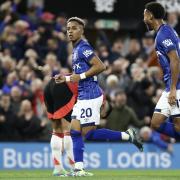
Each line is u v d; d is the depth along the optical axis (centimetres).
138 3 5934
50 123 4462
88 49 2883
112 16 5928
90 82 2895
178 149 4525
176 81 2822
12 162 4306
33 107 4662
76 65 2917
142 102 4841
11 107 4494
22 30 5316
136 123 4503
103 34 5706
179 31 5912
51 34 5419
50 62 4875
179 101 2873
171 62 2814
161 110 2928
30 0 5762
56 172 3119
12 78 4728
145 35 5797
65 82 3072
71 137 2903
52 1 5834
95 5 5894
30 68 4884
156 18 2903
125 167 4425
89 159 4366
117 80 4847
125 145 4444
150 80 4953
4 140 4366
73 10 5878
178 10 5938
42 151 4347
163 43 2839
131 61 5447
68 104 3109
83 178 2683
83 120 2886
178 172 3981
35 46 5300
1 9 5478
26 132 4434
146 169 4419
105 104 3019
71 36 2911
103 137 2938
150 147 4478
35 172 3738
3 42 5275
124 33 6003
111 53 5478
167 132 2955
